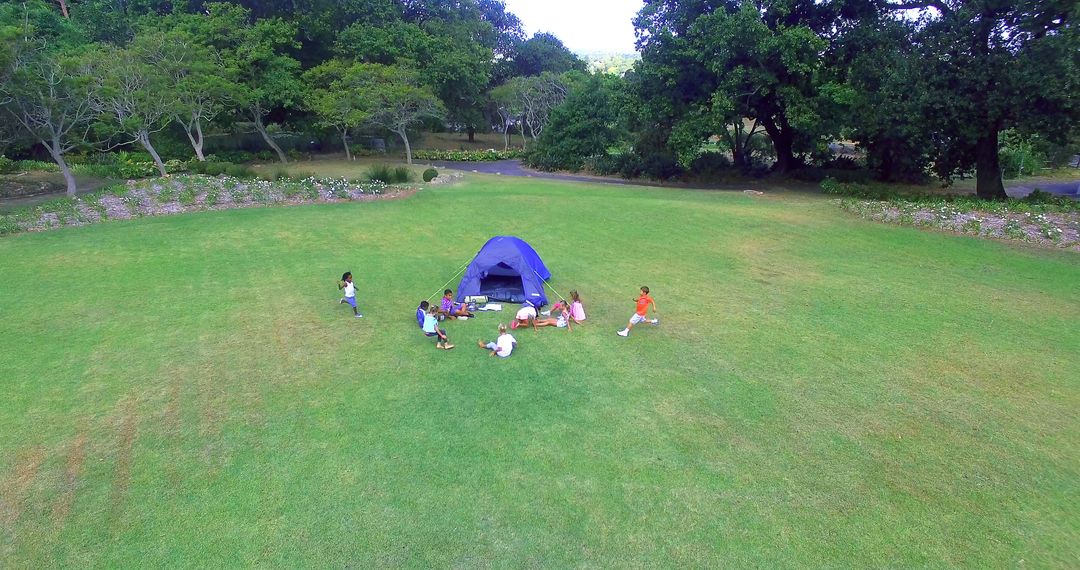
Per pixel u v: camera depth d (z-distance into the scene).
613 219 23.47
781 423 9.01
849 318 13.18
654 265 17.34
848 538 6.76
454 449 8.33
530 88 55.97
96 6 44.53
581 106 46.31
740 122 39.50
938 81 24.75
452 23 59.38
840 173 36.47
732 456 8.21
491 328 12.58
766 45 27.66
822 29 30.69
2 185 30.61
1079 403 9.52
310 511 7.11
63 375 10.34
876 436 8.66
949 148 28.83
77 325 12.52
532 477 7.76
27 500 7.25
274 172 36.34
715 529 6.89
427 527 6.88
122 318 12.95
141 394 9.73
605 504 7.28
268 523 6.92
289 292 14.72
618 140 47.31
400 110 42.12
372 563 6.36
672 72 31.25
